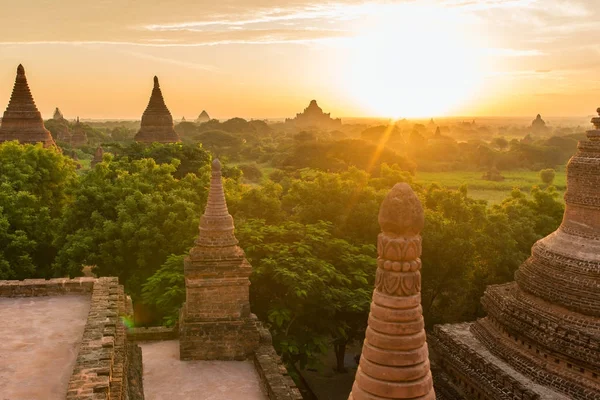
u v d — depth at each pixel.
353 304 27.03
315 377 32.84
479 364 23.17
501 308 23.80
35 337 17.80
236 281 24.22
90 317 17.53
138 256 34.00
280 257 27.92
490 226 36.41
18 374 15.31
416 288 9.66
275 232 30.62
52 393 14.34
